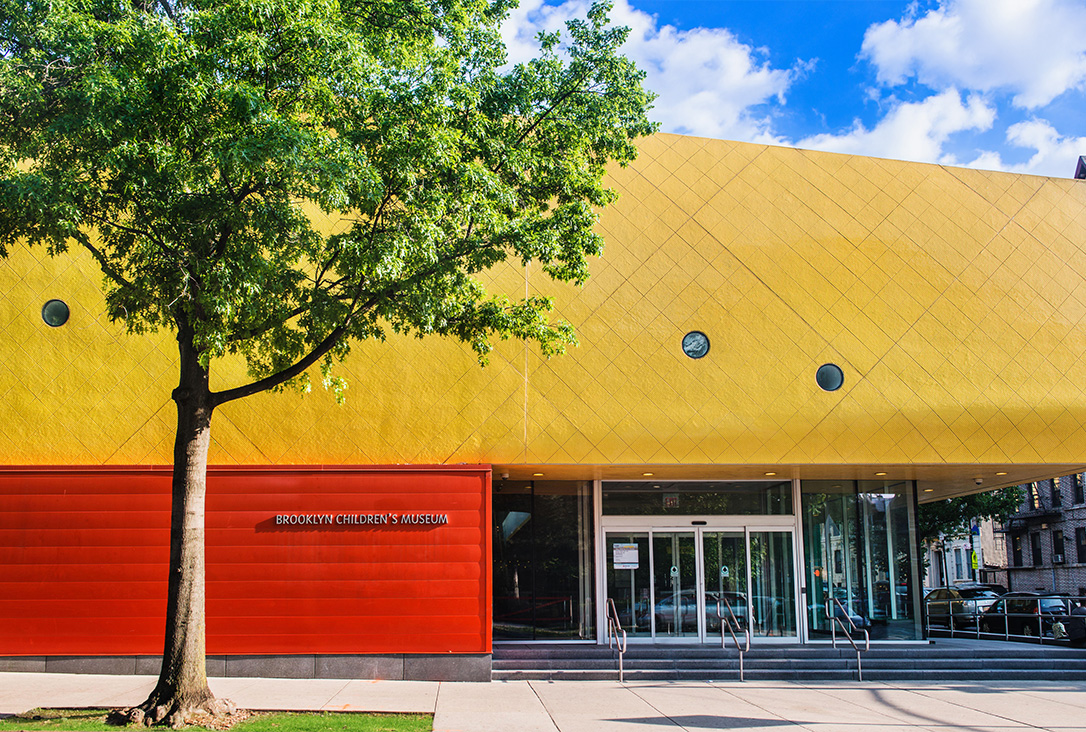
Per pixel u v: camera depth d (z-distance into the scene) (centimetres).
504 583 1745
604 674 1512
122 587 1434
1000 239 1716
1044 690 1430
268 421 1520
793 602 1794
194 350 1055
